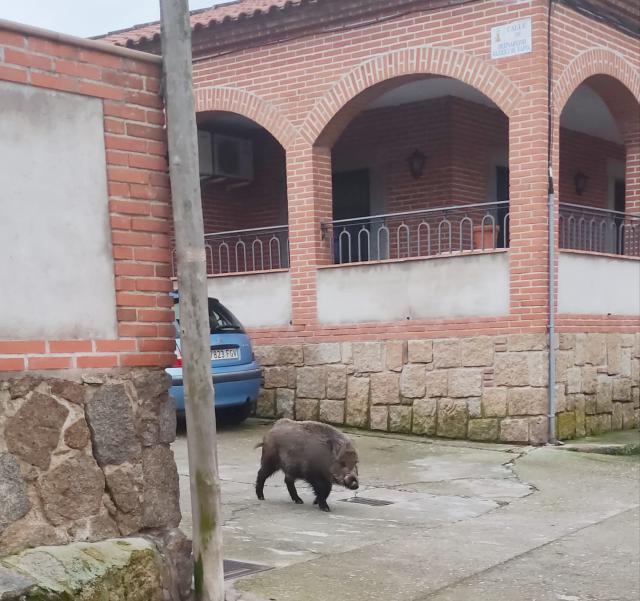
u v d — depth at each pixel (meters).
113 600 3.97
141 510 4.38
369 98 10.70
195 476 4.49
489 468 8.47
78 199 4.21
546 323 9.33
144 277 4.46
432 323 10.04
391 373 10.34
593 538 6.07
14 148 3.96
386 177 13.05
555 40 9.43
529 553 5.67
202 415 4.48
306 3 10.51
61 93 4.16
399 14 10.09
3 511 3.84
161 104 4.58
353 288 10.62
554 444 9.36
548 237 9.34
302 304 11.01
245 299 11.52
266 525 6.37
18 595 3.58
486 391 9.65
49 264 4.09
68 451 4.11
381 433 10.34
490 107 13.07
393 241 12.92
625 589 4.96
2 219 3.91
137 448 4.38
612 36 10.42
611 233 11.65
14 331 3.94
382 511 6.87
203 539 4.48
